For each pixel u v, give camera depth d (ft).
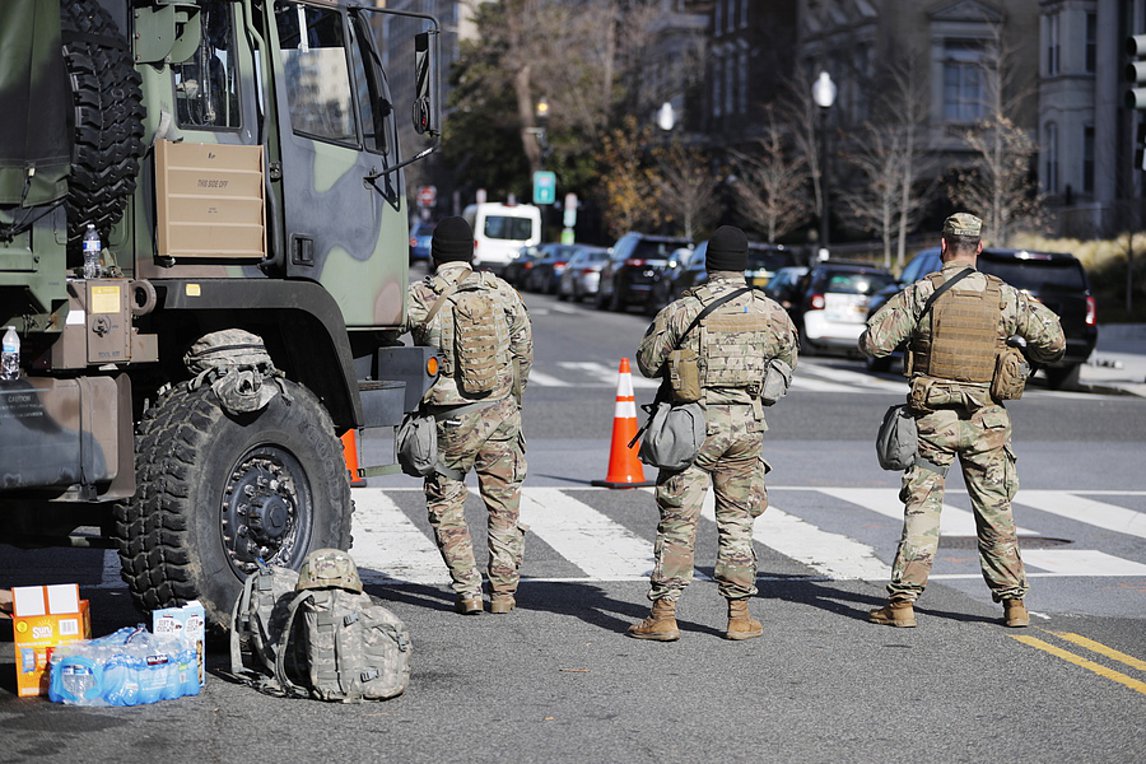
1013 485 97.40
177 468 83.46
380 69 101.04
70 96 77.92
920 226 615.98
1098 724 75.97
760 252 410.11
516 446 98.63
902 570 96.94
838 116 640.17
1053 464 182.60
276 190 92.63
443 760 67.92
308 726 72.69
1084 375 298.76
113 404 81.10
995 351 95.66
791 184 615.16
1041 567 119.85
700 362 90.43
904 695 80.89
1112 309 427.33
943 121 614.34
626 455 156.35
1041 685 83.46
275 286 89.15
